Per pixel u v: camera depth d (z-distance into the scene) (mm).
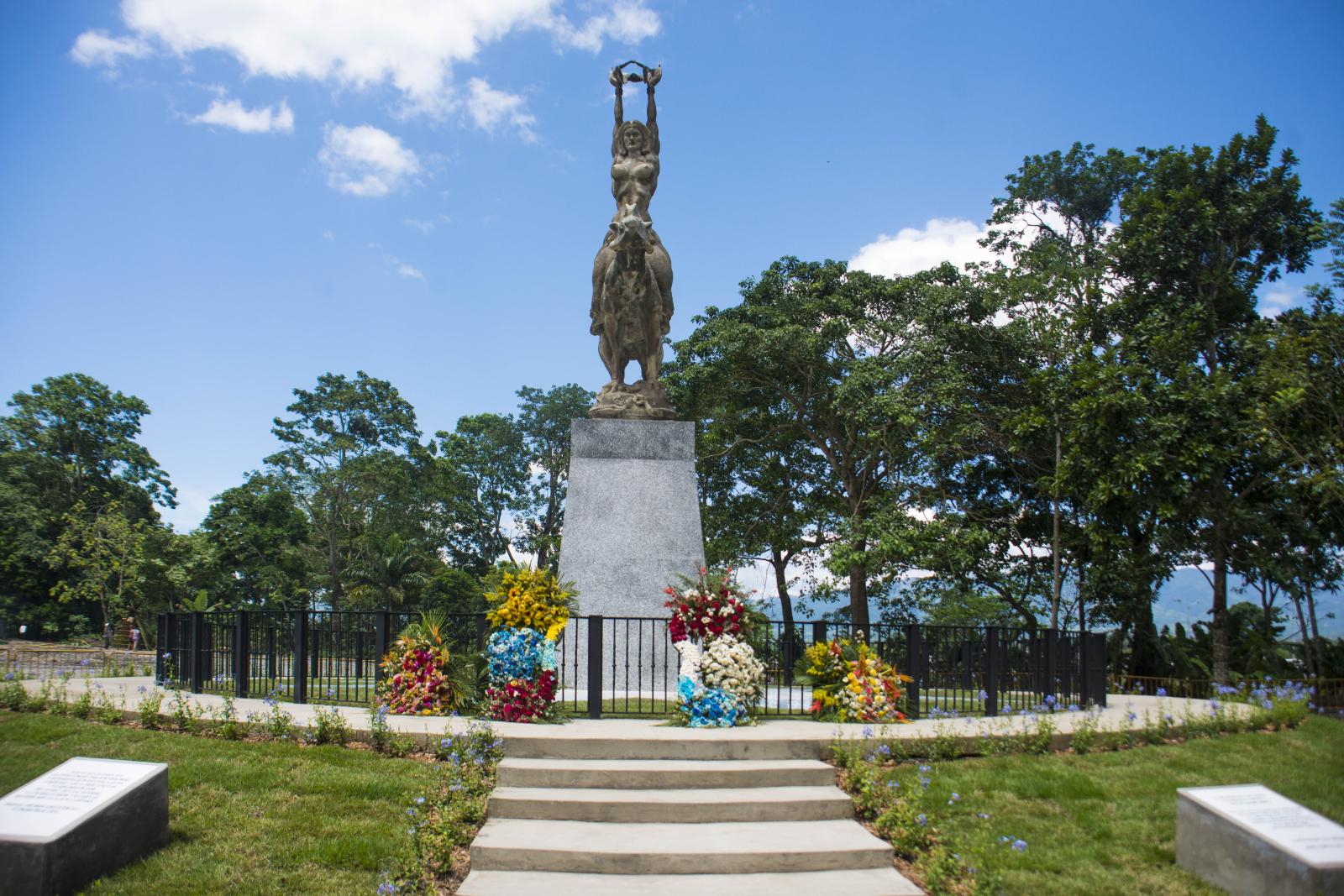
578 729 9391
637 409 13977
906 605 29484
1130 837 7250
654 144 15031
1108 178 28688
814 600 31219
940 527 23672
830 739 8875
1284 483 20594
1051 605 25125
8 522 47375
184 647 13500
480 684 10875
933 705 12430
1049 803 7914
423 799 7254
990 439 25047
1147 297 23016
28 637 47531
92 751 8898
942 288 25062
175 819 7277
